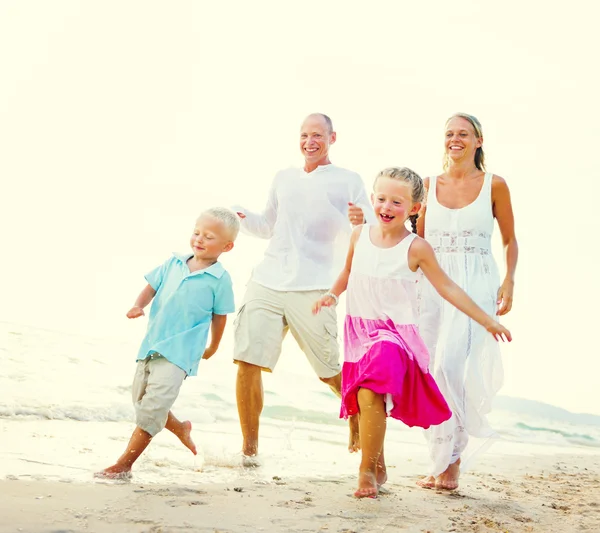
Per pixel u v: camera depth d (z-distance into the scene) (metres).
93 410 5.99
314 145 4.94
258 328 4.61
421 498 3.65
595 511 3.70
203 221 4.04
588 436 9.22
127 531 2.59
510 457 6.09
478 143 4.48
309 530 2.83
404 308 3.80
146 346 3.82
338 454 5.09
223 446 4.88
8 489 3.00
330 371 4.78
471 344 4.18
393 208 3.80
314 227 4.80
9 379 6.59
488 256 4.39
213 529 2.72
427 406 3.69
